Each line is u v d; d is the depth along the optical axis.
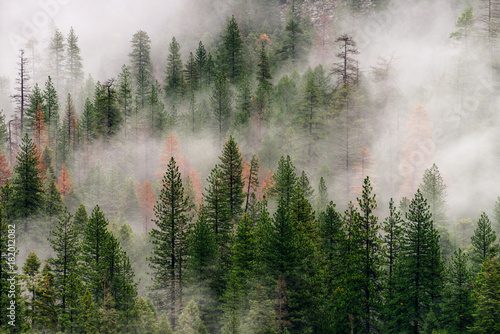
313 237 32.91
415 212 29.39
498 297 25.84
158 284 33.97
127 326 30.00
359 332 27.50
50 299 32.22
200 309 32.72
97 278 32.56
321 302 29.09
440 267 28.36
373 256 29.27
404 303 28.06
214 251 33.25
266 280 29.42
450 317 27.64
